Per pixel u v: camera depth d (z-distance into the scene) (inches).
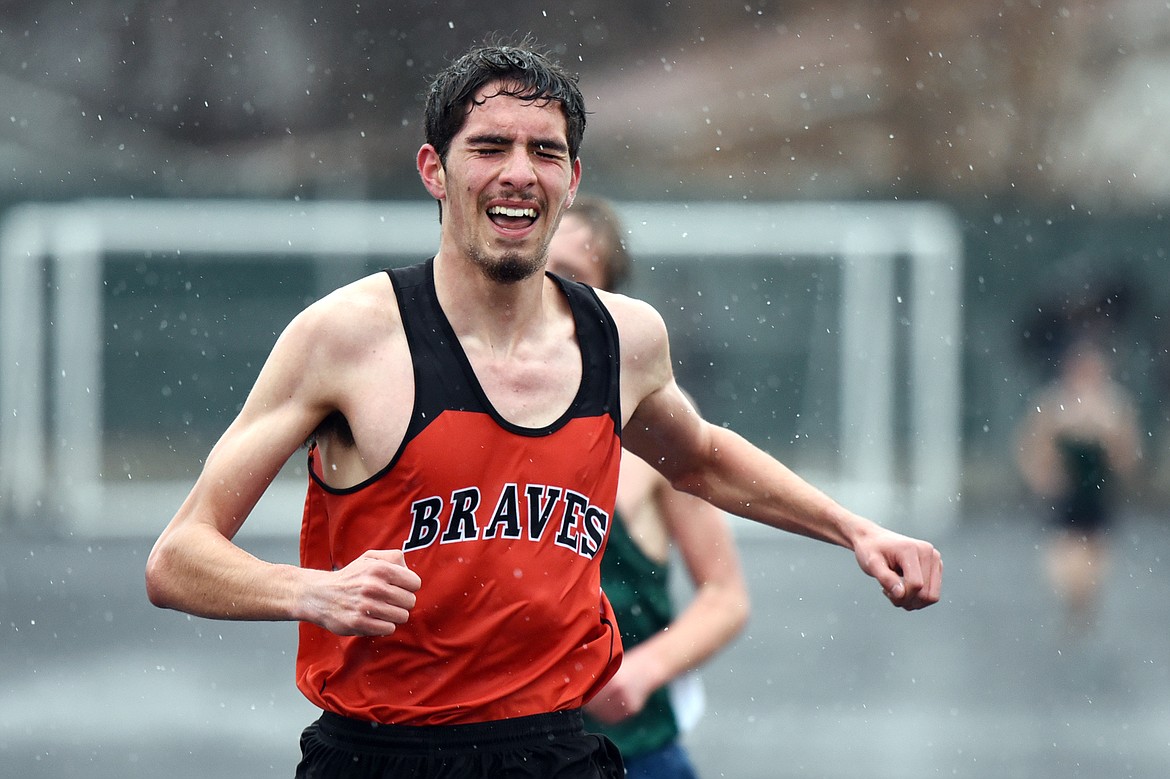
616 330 466.9
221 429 2677.2
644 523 572.7
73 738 1127.0
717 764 1036.5
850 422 2780.5
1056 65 3627.0
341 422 440.1
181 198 3208.7
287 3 4222.4
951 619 1745.8
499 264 432.8
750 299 2775.6
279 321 2696.9
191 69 4185.5
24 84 3991.1
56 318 2871.6
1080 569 1603.1
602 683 468.4
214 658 1491.1
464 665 435.5
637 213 2768.2
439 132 443.5
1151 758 1065.5
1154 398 2994.6
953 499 2815.0
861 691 1323.8
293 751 1087.0
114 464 2650.1
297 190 3516.2
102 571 2153.1
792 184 3855.8
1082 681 1373.0
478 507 432.1
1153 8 3619.6
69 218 2669.8
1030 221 3051.2
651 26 4616.1
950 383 2834.6
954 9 3676.2
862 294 2787.9
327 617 394.6
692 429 498.6
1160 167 3572.8
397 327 438.3
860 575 2127.2
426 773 435.8
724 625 568.4
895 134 3688.5
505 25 4318.4
